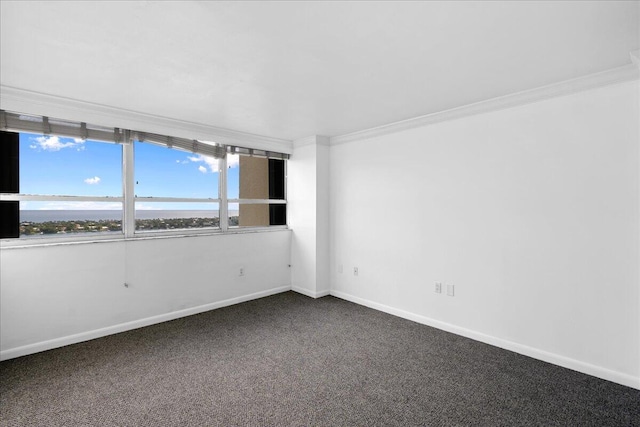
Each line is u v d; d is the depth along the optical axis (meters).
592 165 2.43
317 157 4.41
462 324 3.20
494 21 1.67
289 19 1.64
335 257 4.54
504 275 2.91
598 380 2.38
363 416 2.00
